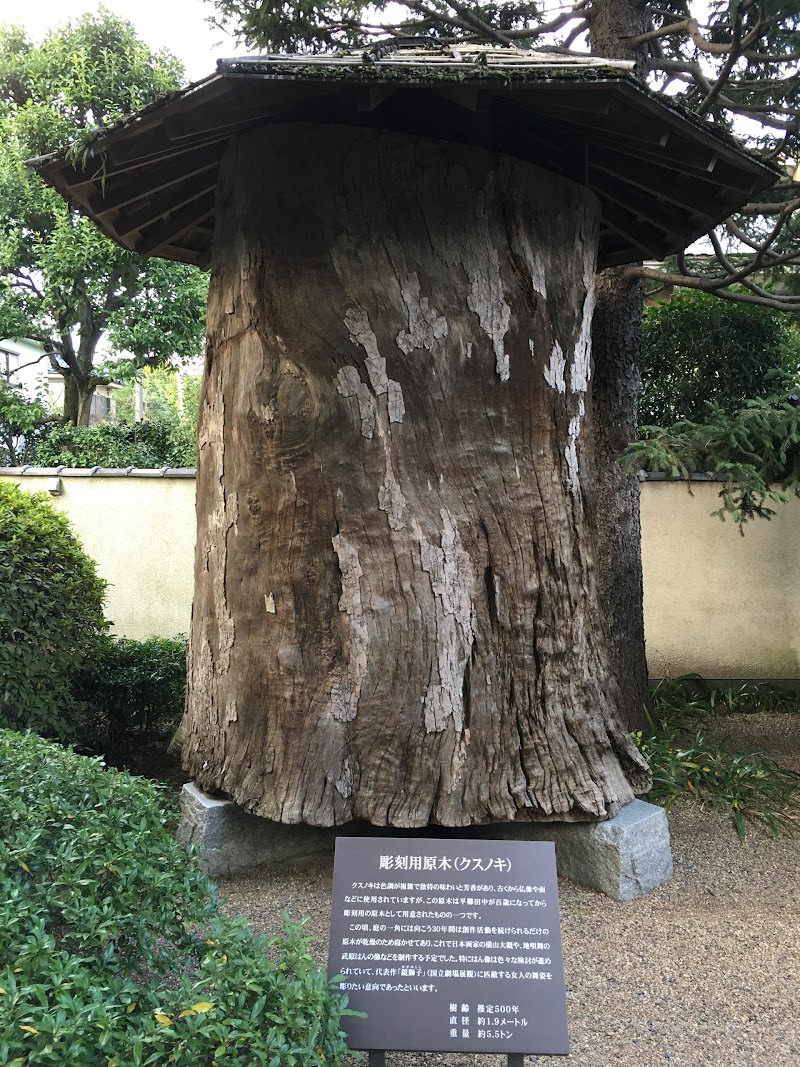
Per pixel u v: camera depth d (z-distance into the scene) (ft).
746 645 19.29
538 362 9.35
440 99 8.88
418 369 8.83
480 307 8.96
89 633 13.38
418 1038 5.60
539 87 7.35
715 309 21.30
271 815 9.00
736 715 17.87
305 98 8.07
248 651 9.37
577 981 7.64
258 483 9.16
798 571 19.19
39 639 12.03
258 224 8.98
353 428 8.82
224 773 9.53
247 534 9.32
